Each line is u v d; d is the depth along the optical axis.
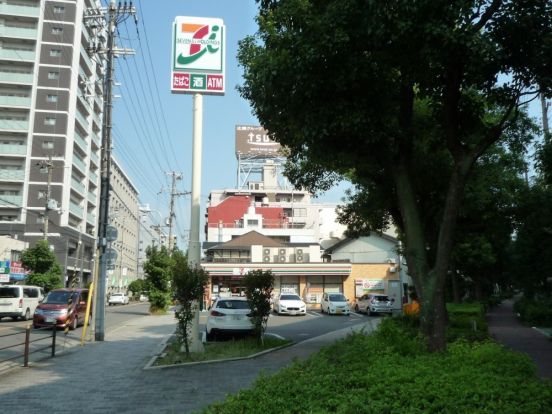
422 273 8.09
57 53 66.19
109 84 20.48
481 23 7.40
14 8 65.25
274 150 91.69
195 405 8.05
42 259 40.31
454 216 7.92
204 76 15.72
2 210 62.22
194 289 13.60
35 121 64.31
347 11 7.17
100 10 21.20
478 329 17.41
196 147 15.58
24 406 8.04
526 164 17.70
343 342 8.65
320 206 91.06
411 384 5.43
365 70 7.66
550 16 7.23
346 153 8.52
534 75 7.60
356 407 4.90
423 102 12.45
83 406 8.02
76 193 69.38
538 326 24.64
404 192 8.41
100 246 19.64
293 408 5.20
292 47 7.72
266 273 16.53
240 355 13.74
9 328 23.64
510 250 30.97
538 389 5.21
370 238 50.75
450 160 13.97
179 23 15.78
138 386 9.66
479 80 7.56
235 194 89.31
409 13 6.79
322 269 45.91
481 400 4.94
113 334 21.23
